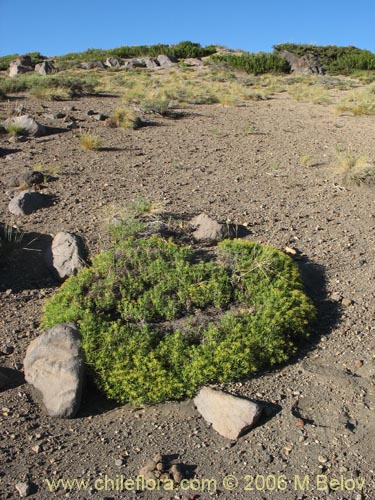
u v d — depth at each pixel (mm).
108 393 4203
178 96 19312
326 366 4574
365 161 9641
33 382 4211
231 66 33969
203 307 4949
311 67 33062
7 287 5746
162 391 4160
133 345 4328
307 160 10250
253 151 11328
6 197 7930
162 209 7301
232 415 3898
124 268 5254
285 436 3830
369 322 5195
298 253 6488
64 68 32875
